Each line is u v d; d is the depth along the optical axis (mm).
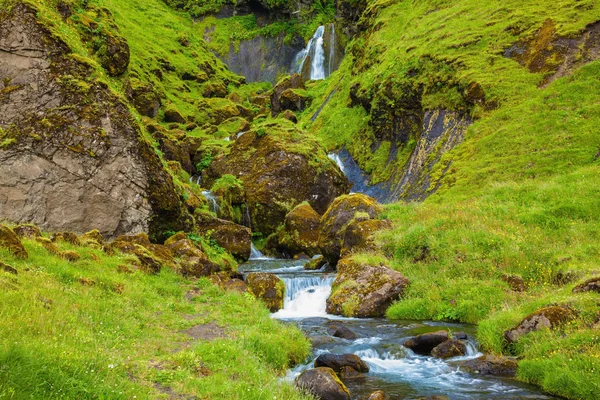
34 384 5387
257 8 86938
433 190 28781
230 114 55562
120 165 20797
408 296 16062
